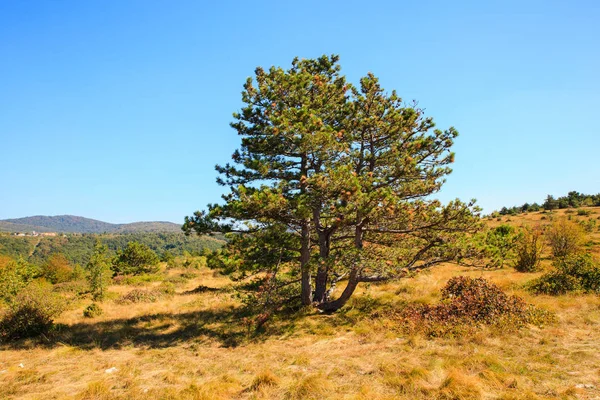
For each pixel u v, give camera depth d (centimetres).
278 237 1365
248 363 871
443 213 1245
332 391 625
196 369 849
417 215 1254
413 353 819
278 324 1222
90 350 1080
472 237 1313
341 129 1377
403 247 1443
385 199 1133
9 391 745
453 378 604
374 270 1259
